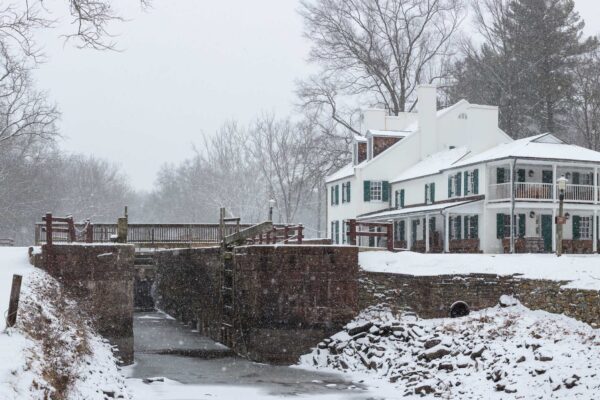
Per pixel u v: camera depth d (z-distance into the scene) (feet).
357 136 180.96
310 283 84.53
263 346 83.66
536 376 58.34
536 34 192.24
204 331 106.63
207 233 132.16
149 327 116.37
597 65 189.57
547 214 133.49
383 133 171.22
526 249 128.16
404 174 162.81
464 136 169.89
